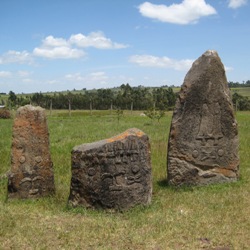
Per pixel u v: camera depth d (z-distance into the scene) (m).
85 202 8.76
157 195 10.02
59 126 28.89
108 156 8.63
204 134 10.99
